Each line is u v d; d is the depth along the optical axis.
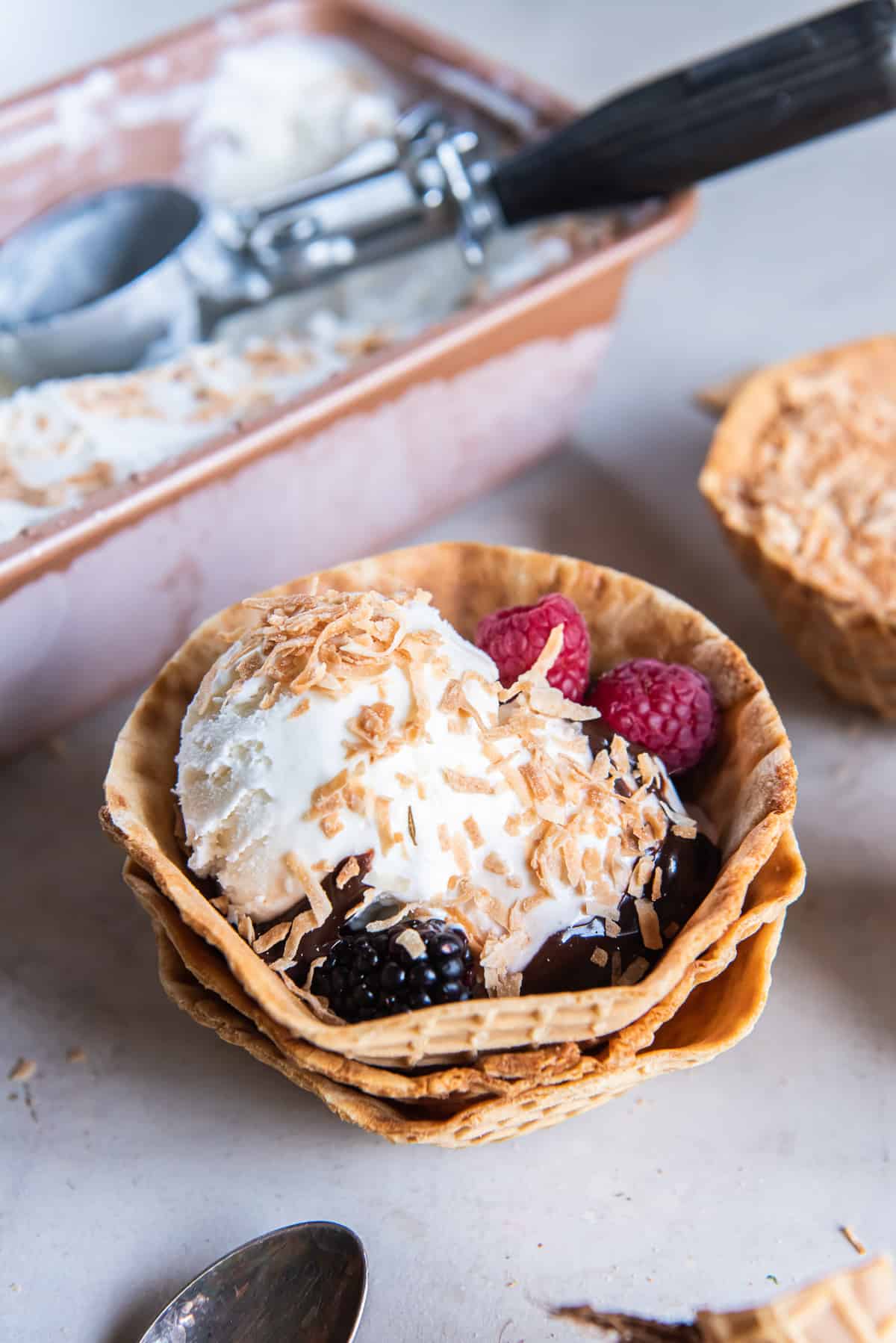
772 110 0.44
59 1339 0.33
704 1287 0.34
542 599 0.36
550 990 0.33
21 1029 0.37
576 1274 0.34
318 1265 0.34
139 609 0.41
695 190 0.46
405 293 0.48
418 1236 0.34
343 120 0.52
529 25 0.67
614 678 0.36
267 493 0.41
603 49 0.65
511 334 0.43
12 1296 0.34
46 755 0.42
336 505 0.43
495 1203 0.35
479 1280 0.34
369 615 0.34
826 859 0.40
